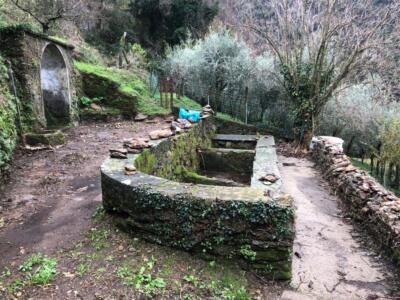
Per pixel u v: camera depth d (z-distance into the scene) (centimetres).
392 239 395
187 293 285
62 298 275
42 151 784
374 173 1014
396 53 995
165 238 347
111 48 2002
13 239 386
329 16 972
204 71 1516
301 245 432
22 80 868
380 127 1037
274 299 297
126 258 333
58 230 405
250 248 315
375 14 959
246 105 1316
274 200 312
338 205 586
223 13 2103
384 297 325
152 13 2195
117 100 1301
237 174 872
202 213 323
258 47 1532
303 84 1062
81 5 1617
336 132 1279
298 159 963
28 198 509
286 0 1054
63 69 1116
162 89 1465
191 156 812
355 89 1230
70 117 1142
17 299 273
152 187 356
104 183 409
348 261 395
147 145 537
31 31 884
